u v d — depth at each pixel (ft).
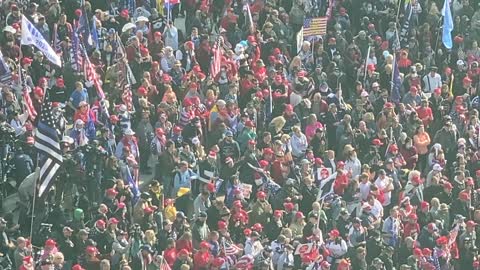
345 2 409.08
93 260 304.09
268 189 337.72
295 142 352.08
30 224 316.81
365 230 331.77
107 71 356.38
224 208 323.57
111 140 335.88
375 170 353.72
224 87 364.38
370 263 329.52
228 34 387.96
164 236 316.40
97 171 323.78
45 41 336.29
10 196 330.13
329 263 323.57
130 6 387.14
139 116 350.43
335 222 333.21
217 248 315.58
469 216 347.77
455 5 420.77
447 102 380.78
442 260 334.24
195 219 327.47
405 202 340.59
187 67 373.20
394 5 413.18
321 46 387.14
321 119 363.35
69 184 320.70
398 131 366.02
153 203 327.47
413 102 380.58
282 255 319.68
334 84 382.22
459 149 364.17
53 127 305.73
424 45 406.00
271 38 386.73
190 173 337.72
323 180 341.21
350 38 399.44
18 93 339.98
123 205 316.19
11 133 324.80
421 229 341.82
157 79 358.84
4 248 306.76
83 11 363.76
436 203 343.46
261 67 370.12
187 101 351.87
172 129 346.54
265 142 348.59
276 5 403.54
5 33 351.67
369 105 370.94
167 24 380.37
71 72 350.02
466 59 409.08
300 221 327.67
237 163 339.57
